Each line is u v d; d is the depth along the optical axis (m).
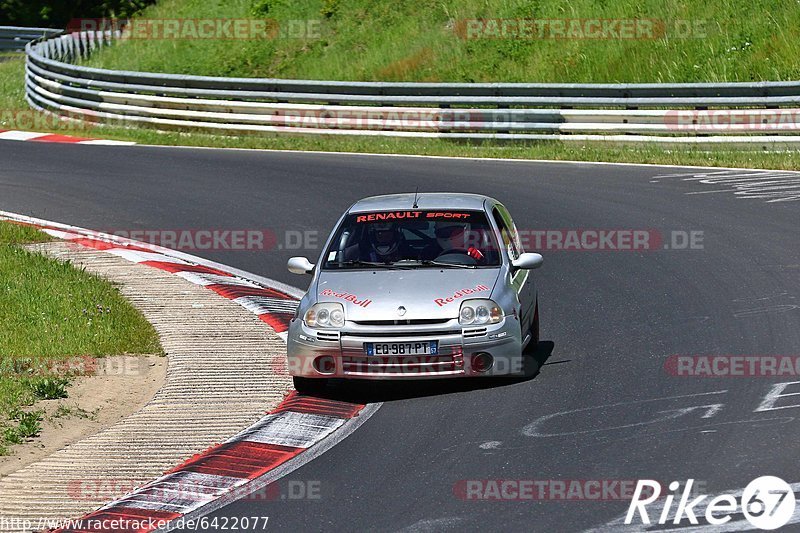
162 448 18.92
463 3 76.31
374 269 22.59
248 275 33.06
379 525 15.07
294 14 82.56
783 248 32.34
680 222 36.69
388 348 20.81
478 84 56.00
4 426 19.94
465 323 20.92
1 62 97.31
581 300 28.52
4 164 52.81
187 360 24.34
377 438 18.92
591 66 66.31
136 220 40.78
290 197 43.97
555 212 39.31
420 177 46.94
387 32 77.06
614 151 50.94
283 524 15.32
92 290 29.23
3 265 31.28
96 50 87.50
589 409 19.78
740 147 49.84
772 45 62.66
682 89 51.47
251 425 20.06
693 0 68.06
